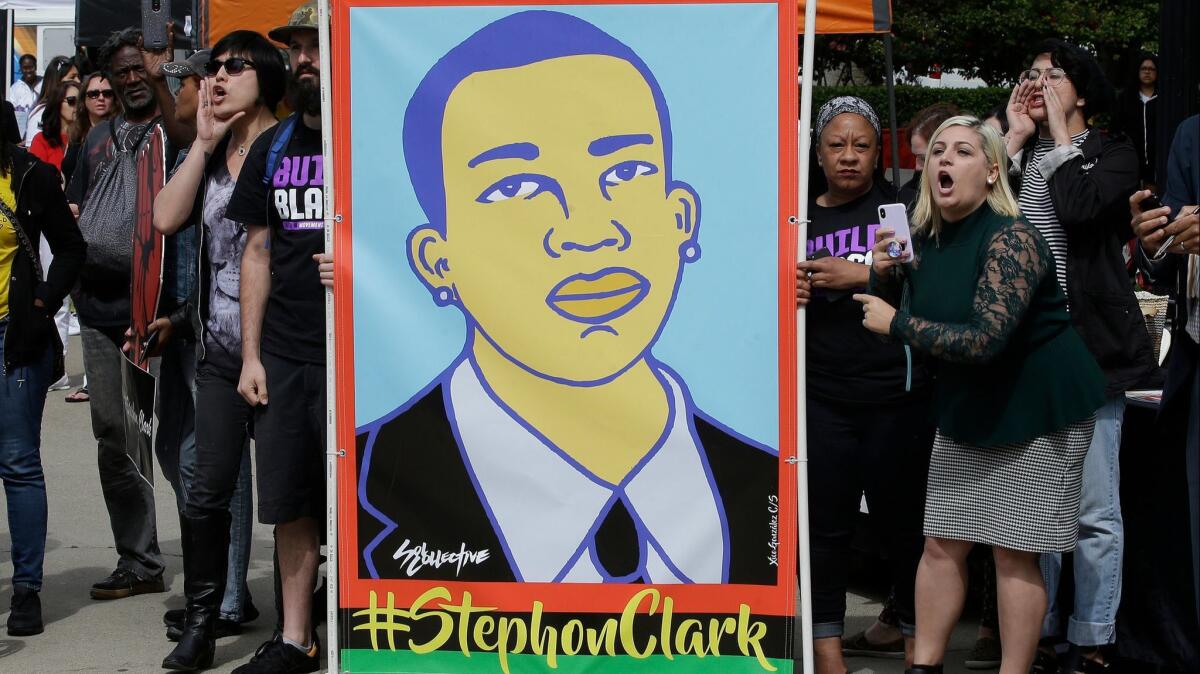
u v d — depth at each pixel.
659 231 4.05
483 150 4.07
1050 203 4.64
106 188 6.08
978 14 16.86
